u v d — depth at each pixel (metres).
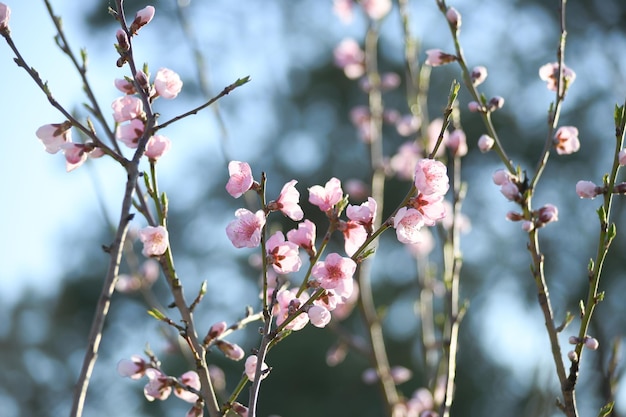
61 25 3.01
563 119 14.44
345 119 16.47
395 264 14.62
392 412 3.91
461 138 3.51
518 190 2.88
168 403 14.91
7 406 18.70
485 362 13.27
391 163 4.99
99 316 2.24
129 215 2.33
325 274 2.45
